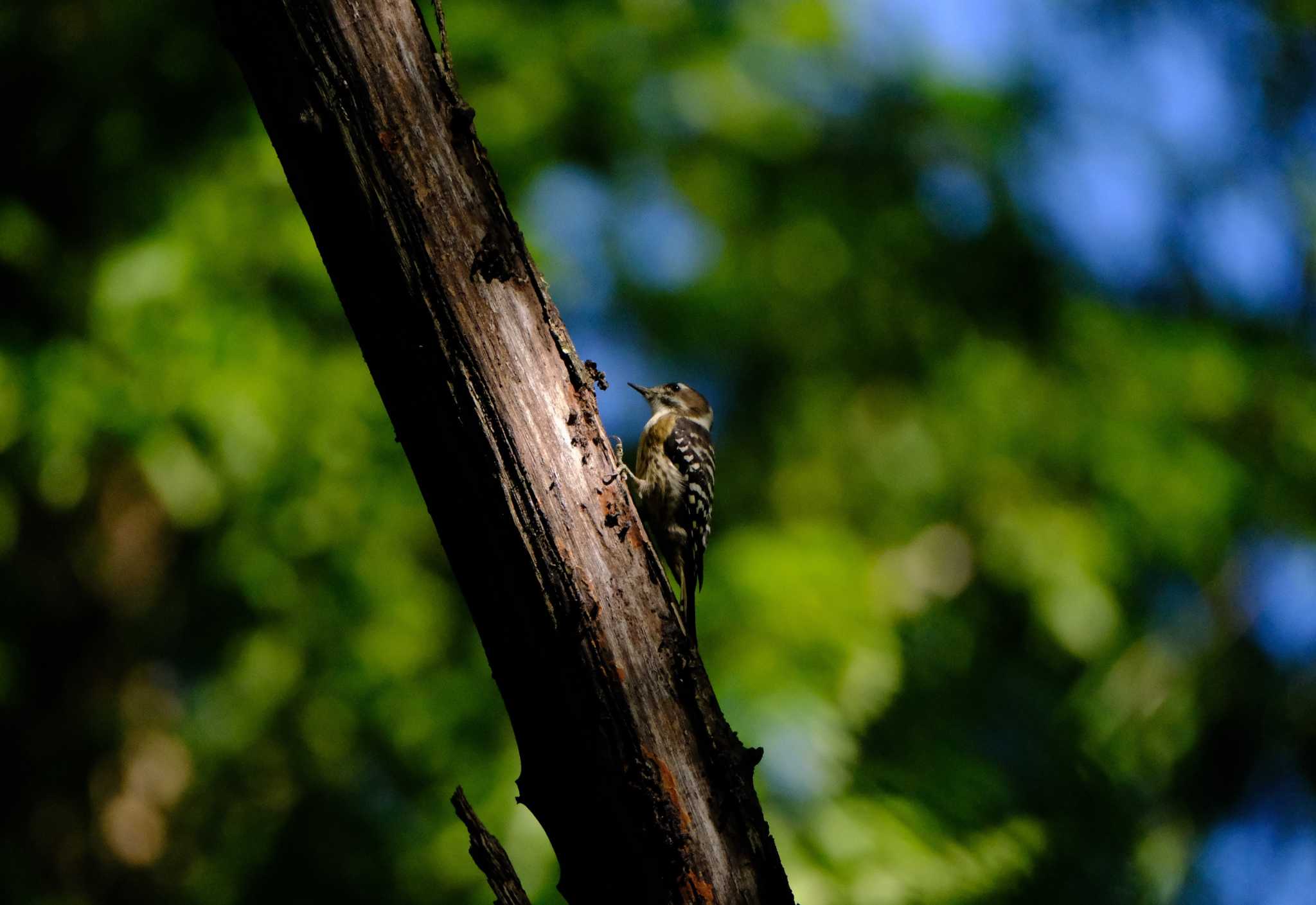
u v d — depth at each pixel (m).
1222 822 5.00
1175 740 5.49
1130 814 3.35
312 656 10.24
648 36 11.93
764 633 9.47
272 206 9.93
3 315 9.79
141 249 9.48
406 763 10.23
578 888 3.02
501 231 3.05
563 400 3.06
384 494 10.24
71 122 10.19
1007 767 3.39
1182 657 8.74
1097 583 11.55
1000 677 3.62
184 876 10.56
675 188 12.53
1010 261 13.84
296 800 10.38
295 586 10.13
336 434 9.89
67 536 10.85
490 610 3.03
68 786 10.77
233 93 10.30
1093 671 6.24
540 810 3.05
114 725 10.86
